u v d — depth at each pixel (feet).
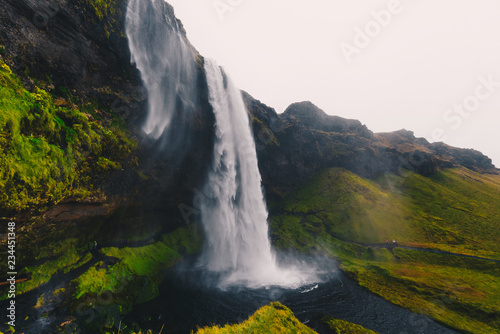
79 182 73.00
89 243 84.43
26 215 56.03
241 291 98.12
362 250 146.10
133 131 93.66
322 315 82.74
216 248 135.54
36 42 67.00
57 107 69.10
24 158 53.98
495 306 86.99
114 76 87.66
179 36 114.32
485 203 204.85
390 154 257.96
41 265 64.64
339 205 189.06
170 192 119.75
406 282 108.27
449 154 352.08
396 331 75.61
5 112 50.88
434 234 161.48
